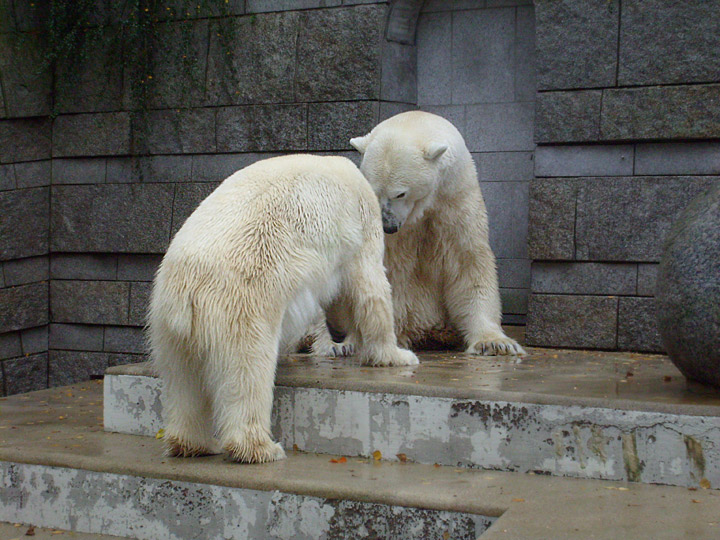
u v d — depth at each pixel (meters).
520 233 8.20
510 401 4.32
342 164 5.17
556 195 7.33
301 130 8.12
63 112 8.98
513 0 8.12
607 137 7.14
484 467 4.37
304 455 4.67
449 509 3.72
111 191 8.81
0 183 8.80
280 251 4.40
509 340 6.28
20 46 8.74
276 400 4.86
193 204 8.48
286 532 4.02
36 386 9.09
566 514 3.53
